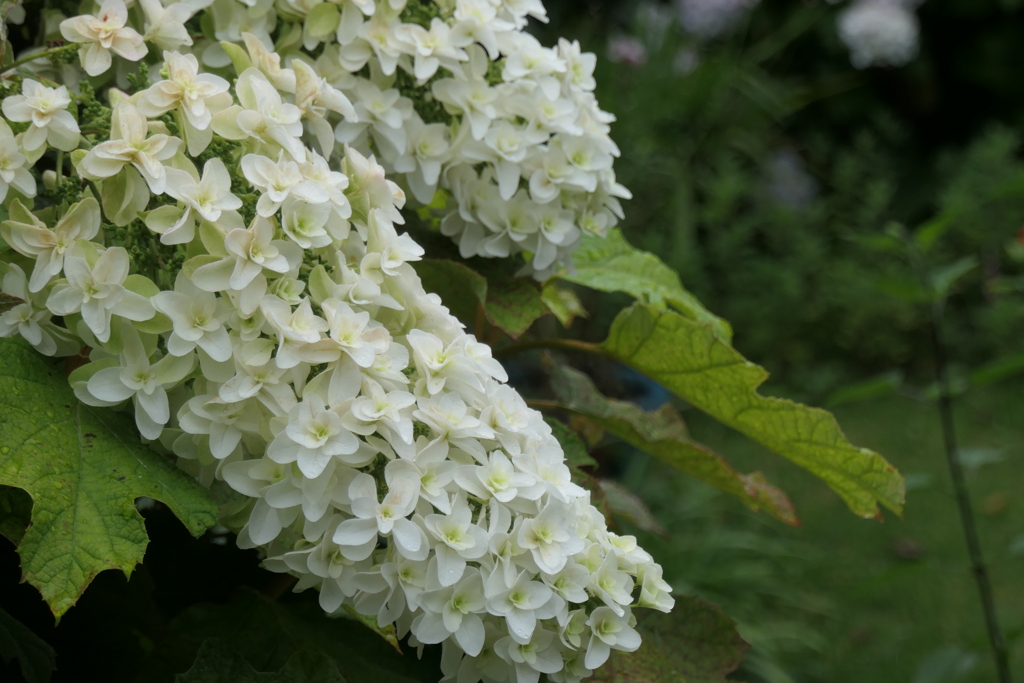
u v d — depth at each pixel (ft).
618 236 3.82
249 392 2.78
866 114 15.99
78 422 2.87
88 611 3.21
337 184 2.89
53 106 2.87
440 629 2.75
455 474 2.78
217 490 2.98
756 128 12.01
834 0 15.05
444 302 3.34
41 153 2.89
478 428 2.80
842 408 12.01
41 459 2.79
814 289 13.12
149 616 3.26
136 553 2.77
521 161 3.23
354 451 2.75
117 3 2.97
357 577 2.77
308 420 2.76
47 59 3.15
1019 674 7.18
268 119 2.89
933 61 16.39
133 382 2.83
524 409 2.87
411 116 3.21
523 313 3.28
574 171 3.24
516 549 2.78
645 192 10.58
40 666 2.95
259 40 3.00
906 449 10.80
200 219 2.83
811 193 14.06
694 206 12.00
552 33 10.80
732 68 10.78
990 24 16.14
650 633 3.16
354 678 3.15
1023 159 15.48
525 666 2.79
